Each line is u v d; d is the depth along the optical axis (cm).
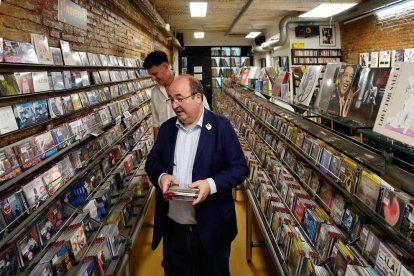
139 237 329
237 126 531
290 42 871
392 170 117
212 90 1329
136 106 450
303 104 221
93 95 283
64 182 189
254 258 289
